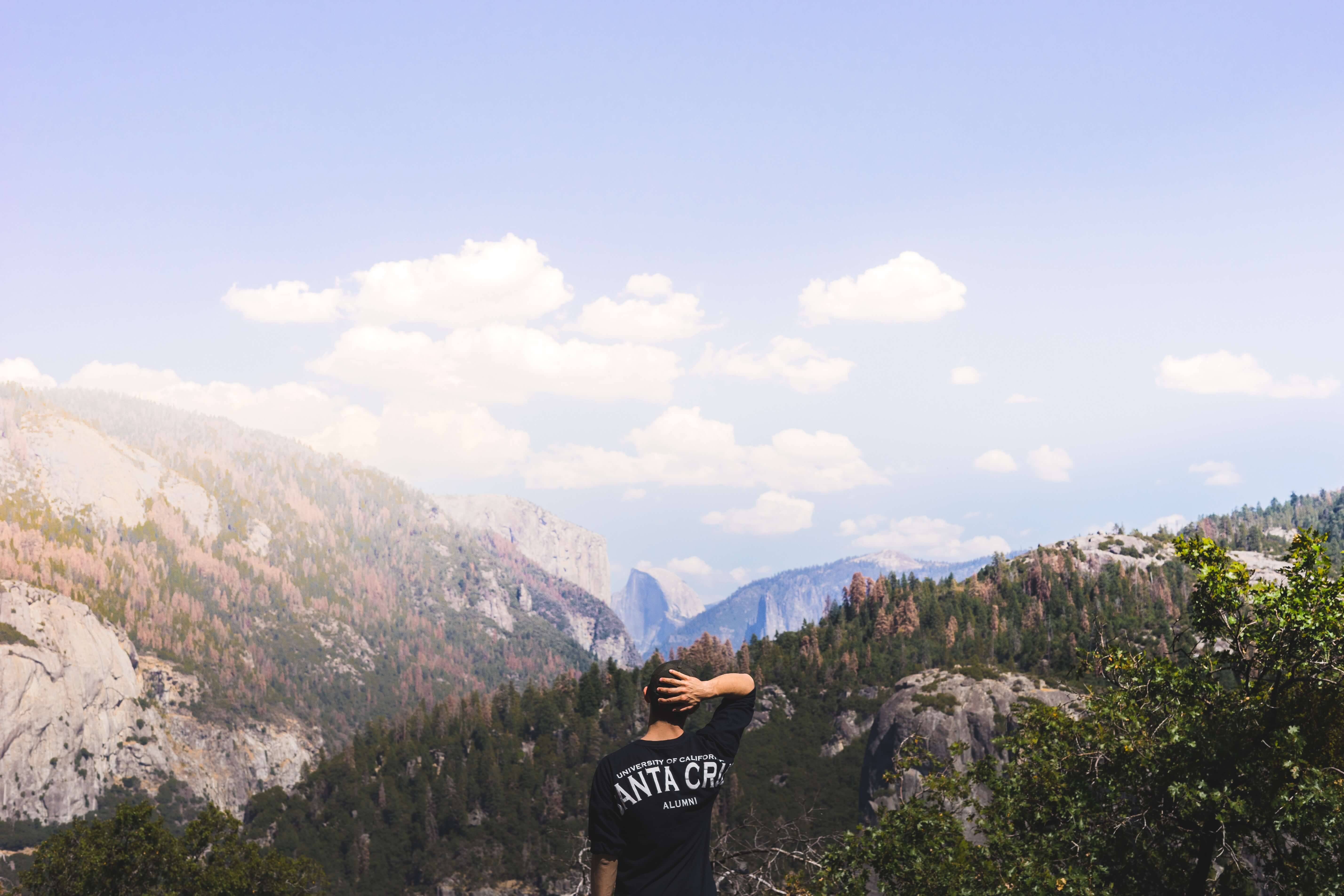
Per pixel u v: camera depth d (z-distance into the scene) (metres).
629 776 4.99
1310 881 14.11
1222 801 14.87
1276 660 15.95
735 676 5.50
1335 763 15.43
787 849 16.53
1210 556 16.75
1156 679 17.27
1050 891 15.58
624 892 4.97
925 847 16.81
